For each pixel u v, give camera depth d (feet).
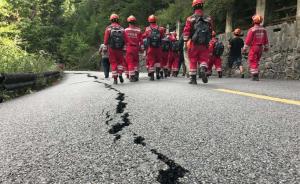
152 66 33.91
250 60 34.01
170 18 69.41
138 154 8.09
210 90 21.17
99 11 127.54
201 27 26.43
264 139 9.04
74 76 54.49
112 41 29.35
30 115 14.70
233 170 6.86
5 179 6.95
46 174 7.10
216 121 11.41
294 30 39.32
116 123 11.71
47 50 117.60
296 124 10.73
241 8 57.41
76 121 12.47
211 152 8.05
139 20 101.24
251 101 15.85
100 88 25.29
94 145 9.05
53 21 134.51
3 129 11.98
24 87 29.12
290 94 18.86
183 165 7.23
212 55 44.70
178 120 11.73
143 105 15.26
